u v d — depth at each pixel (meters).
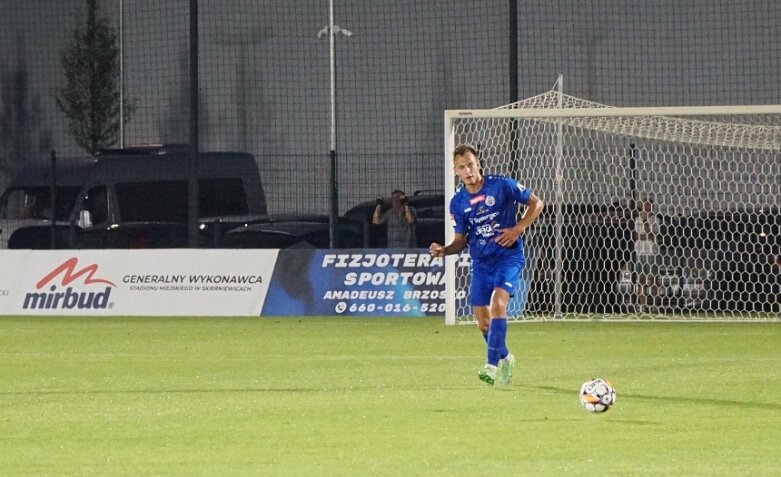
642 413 31.09
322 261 74.94
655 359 47.56
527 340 57.50
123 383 39.28
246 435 27.64
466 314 72.50
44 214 88.38
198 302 75.12
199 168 87.56
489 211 37.31
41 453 25.36
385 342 56.12
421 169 83.69
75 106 104.44
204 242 87.00
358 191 84.62
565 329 64.62
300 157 86.38
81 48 104.50
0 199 88.88
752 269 75.44
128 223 88.00
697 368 43.50
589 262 74.31
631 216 74.88
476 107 93.56
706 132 72.12
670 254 73.75
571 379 39.75
